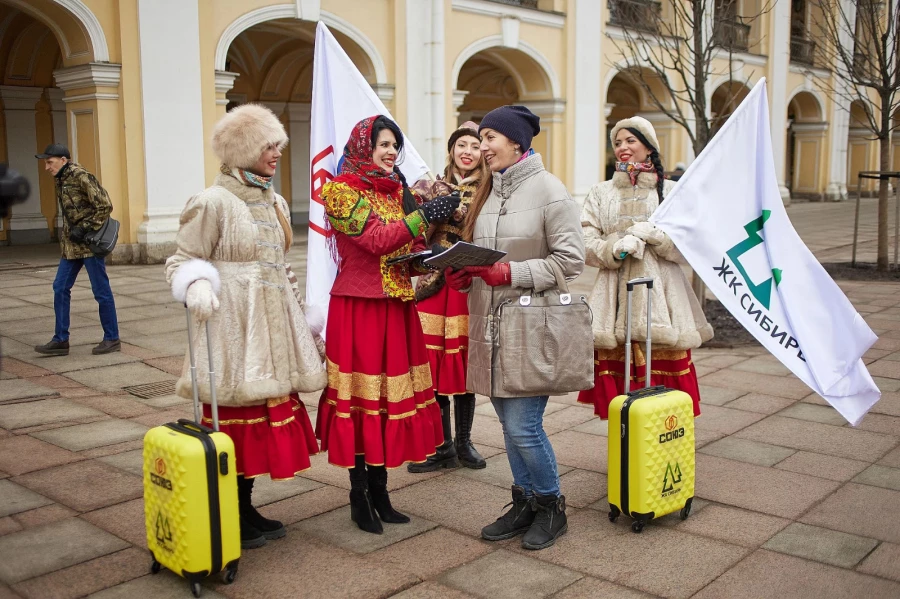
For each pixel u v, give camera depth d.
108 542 3.47
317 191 4.01
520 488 3.61
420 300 4.32
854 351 3.91
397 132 3.45
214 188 3.27
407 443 3.54
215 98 13.08
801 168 29.39
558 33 18.64
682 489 3.64
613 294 4.15
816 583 3.13
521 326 3.32
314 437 3.52
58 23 12.01
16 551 3.38
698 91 8.53
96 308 8.89
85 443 4.71
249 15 13.33
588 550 3.43
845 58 11.42
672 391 3.66
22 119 14.68
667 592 3.07
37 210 15.12
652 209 4.16
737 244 3.96
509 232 3.41
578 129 19.23
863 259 13.08
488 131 3.41
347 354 3.44
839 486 4.12
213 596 3.04
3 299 9.32
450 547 3.47
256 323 3.22
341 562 3.33
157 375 6.31
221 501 3.01
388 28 15.41
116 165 12.23
